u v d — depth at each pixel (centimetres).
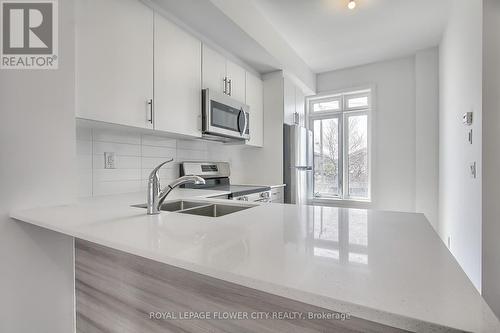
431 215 320
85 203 140
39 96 117
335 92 386
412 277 49
